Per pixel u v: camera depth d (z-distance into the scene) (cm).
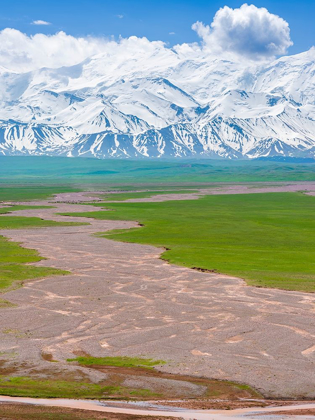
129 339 6581
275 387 5200
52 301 8281
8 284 9319
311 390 5141
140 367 5712
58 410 4509
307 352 6116
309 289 8956
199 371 5588
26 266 10850
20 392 5022
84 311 7756
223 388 5175
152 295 8631
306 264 11106
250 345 6341
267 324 7119
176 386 5212
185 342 6456
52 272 10288
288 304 8062
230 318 7388
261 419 4325
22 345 6391
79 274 10150
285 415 4438
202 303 8138
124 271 10438
